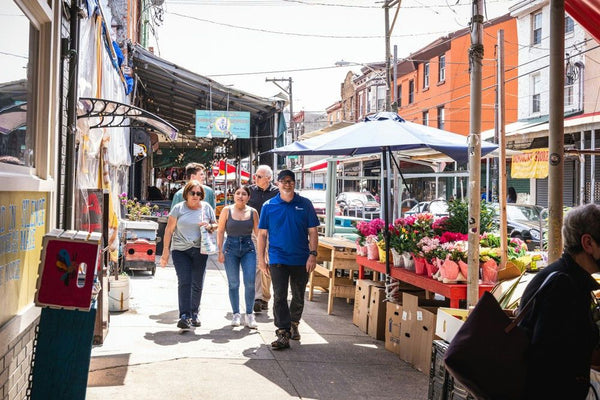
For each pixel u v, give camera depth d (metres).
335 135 7.76
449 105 36.19
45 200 4.72
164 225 15.45
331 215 11.94
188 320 7.17
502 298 4.60
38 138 4.69
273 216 6.92
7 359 3.63
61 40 5.53
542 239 10.20
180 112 26.72
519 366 2.54
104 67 9.38
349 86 55.69
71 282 3.77
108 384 5.19
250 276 7.62
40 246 4.53
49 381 3.80
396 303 6.91
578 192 24.08
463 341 2.59
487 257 6.11
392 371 6.07
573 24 25.83
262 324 7.88
